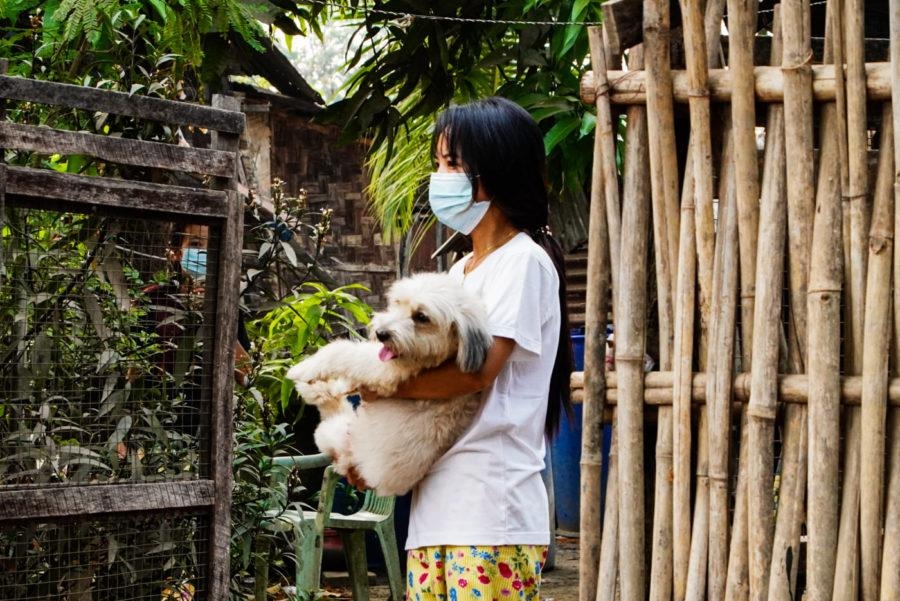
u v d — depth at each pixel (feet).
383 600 18.06
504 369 8.04
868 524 9.43
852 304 9.68
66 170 12.93
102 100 10.25
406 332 7.85
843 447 9.71
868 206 9.73
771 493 9.71
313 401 9.89
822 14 16.15
